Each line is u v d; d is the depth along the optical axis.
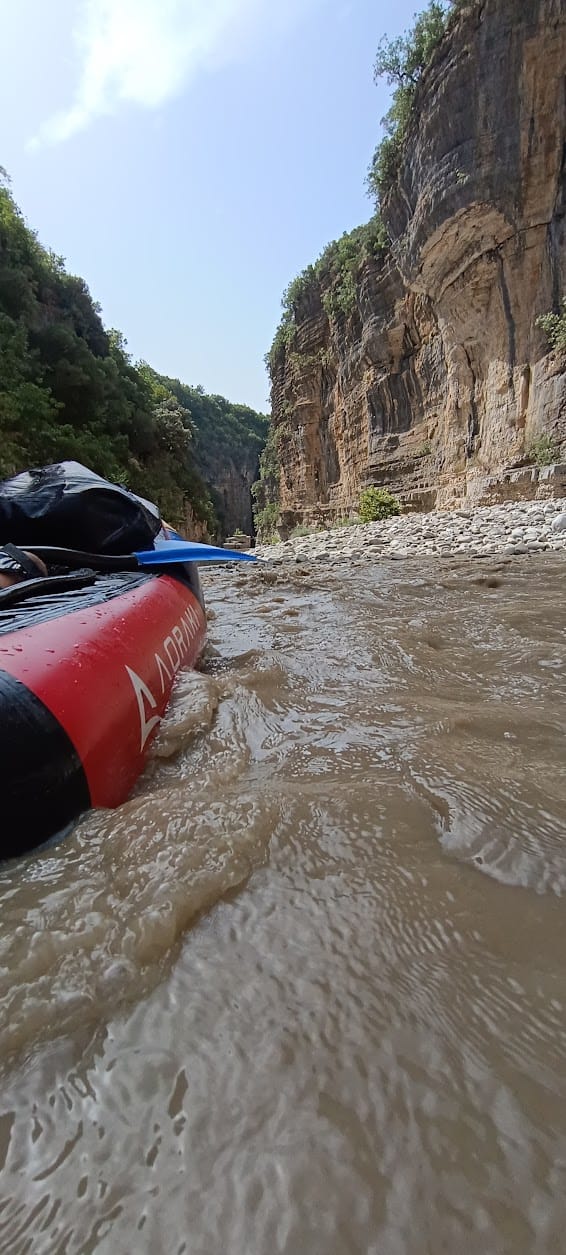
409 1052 0.98
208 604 6.03
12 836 1.44
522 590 5.70
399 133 18.95
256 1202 0.77
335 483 35.31
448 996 1.09
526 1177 0.79
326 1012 1.06
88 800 1.66
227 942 1.24
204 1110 0.89
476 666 3.39
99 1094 0.92
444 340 20.64
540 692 2.91
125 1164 0.82
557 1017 1.05
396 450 25.81
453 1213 0.75
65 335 28.25
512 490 16.44
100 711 1.83
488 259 17.27
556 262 15.71
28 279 28.30
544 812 1.73
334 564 9.20
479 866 1.49
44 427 23.56
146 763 2.07
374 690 2.96
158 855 1.46
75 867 1.42
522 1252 0.71
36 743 1.52
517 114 15.09
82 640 2.07
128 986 1.11
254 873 1.45
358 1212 0.75
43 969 1.13
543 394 16.22
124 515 3.83
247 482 98.94
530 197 15.70
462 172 16.39
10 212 28.22
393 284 23.94
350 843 1.58
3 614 2.23
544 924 1.28
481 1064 0.96
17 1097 0.91
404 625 4.43
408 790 1.86
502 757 2.13
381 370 26.17
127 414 33.69
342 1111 0.88
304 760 2.14
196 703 2.46
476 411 19.56
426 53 16.89
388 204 20.36
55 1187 0.79
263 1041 1.00
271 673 3.26
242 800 1.74
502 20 14.64
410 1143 0.84
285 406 40.81
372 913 1.32
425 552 9.94
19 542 3.68
